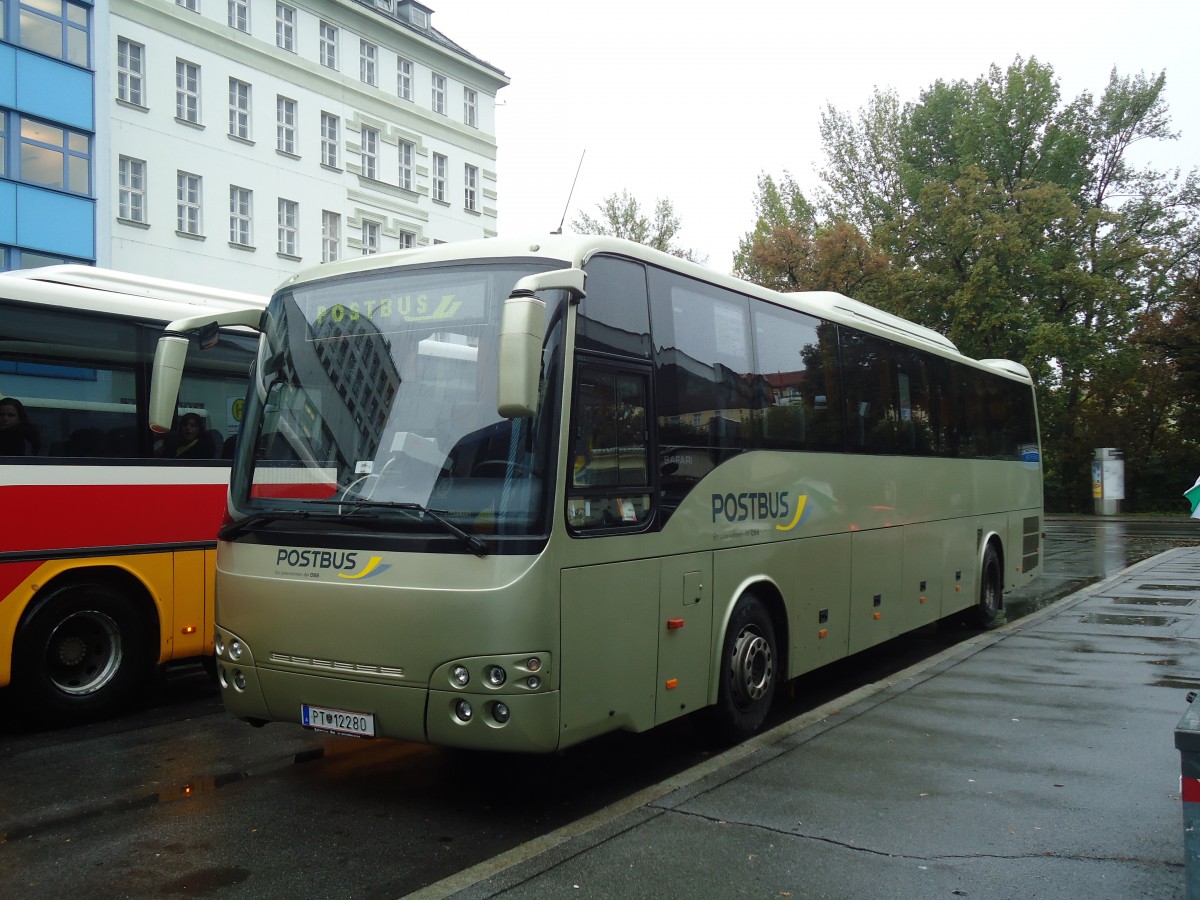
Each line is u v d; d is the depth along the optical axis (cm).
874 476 934
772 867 471
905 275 3744
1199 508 608
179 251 2925
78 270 809
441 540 514
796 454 791
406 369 564
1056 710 780
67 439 758
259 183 3167
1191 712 351
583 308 560
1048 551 2402
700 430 662
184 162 2944
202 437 847
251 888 459
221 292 909
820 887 450
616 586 564
